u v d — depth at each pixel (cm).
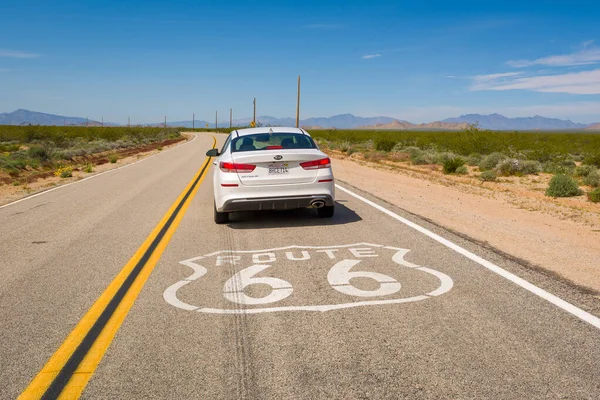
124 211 1033
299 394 302
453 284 512
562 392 300
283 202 805
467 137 3119
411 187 1430
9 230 862
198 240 743
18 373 338
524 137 3719
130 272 578
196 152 3512
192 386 315
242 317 430
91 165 2477
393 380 317
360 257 627
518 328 397
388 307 448
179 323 420
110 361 352
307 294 488
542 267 582
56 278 563
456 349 360
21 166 2194
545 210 1053
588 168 1905
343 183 1488
